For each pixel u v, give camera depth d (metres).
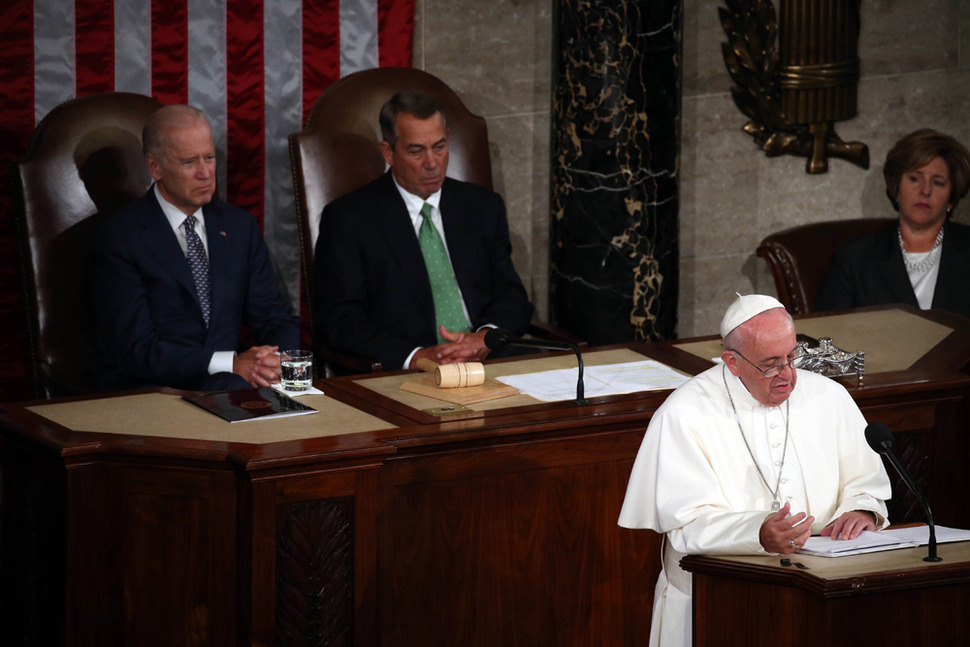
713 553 11.31
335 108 21.08
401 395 14.77
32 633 13.92
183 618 12.94
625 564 14.45
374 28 22.80
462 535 13.69
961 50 25.27
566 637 14.37
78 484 12.77
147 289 18.33
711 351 16.70
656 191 23.11
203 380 17.80
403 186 19.88
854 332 17.34
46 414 13.91
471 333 18.20
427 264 19.95
